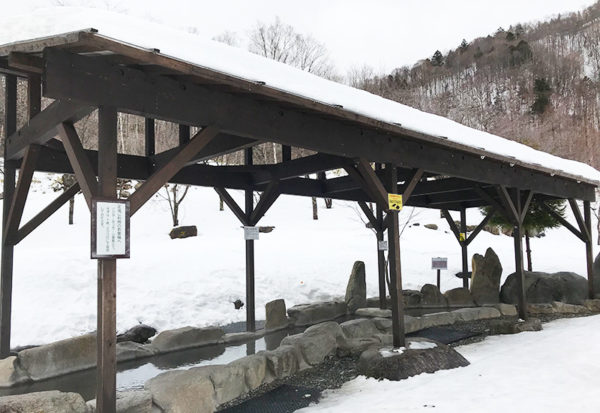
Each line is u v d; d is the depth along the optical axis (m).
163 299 9.46
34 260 9.72
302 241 16.47
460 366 5.38
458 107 46.12
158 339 7.20
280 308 9.03
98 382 3.27
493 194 10.69
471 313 9.60
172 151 6.10
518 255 8.41
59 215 17.61
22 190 5.31
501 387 4.29
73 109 3.64
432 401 3.99
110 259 3.36
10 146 5.63
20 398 3.41
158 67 3.55
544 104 41.44
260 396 4.95
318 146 5.05
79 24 3.23
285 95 4.06
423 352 5.38
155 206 20.97
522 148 10.05
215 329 7.72
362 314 10.30
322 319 9.77
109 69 3.43
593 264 11.77
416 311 10.96
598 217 22.17
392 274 5.86
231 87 4.01
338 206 26.06
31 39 3.17
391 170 5.98
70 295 8.66
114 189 3.42
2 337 5.57
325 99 4.54
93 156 5.89
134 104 3.54
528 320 8.09
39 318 7.66
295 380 5.51
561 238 24.00
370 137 5.71
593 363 4.86
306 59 30.34
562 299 11.12
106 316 3.30
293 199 26.62
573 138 36.44
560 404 3.71
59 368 5.82
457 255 16.33
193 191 24.23
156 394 4.13
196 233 17.05
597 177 11.02
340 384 5.23
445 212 12.98
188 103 3.90
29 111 5.17
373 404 4.07
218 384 4.75
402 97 40.28
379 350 5.65
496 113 43.38
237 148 5.19
